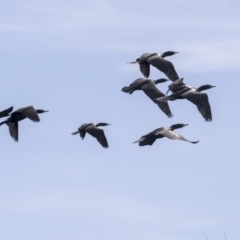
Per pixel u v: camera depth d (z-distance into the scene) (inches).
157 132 2534.5
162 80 2906.0
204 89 2763.3
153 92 2837.1
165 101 2770.7
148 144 2544.3
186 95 2699.3
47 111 2837.1
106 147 2979.8
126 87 2864.2
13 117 2723.9
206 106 2687.0
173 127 2576.3
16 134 2738.7
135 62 2923.2
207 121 2691.9
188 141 2495.1
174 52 2940.5
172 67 2893.7
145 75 2925.7
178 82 2748.5
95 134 2982.3
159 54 2928.2
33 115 2726.4
